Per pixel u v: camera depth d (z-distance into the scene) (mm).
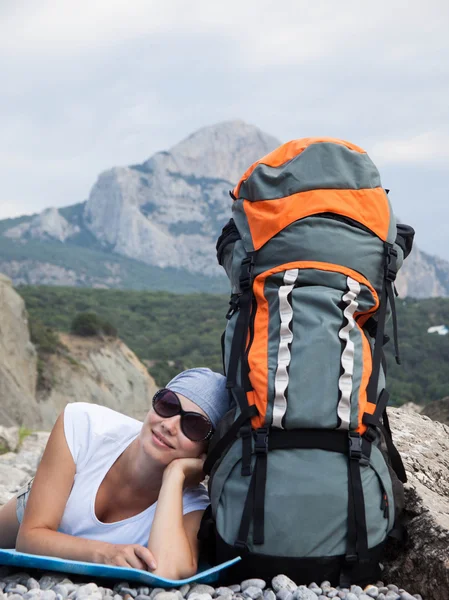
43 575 3076
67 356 44062
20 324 38188
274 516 3031
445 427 5293
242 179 3734
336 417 3102
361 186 3537
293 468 3076
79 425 3344
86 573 2961
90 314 50625
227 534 3115
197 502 3428
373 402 3232
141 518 3305
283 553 3025
